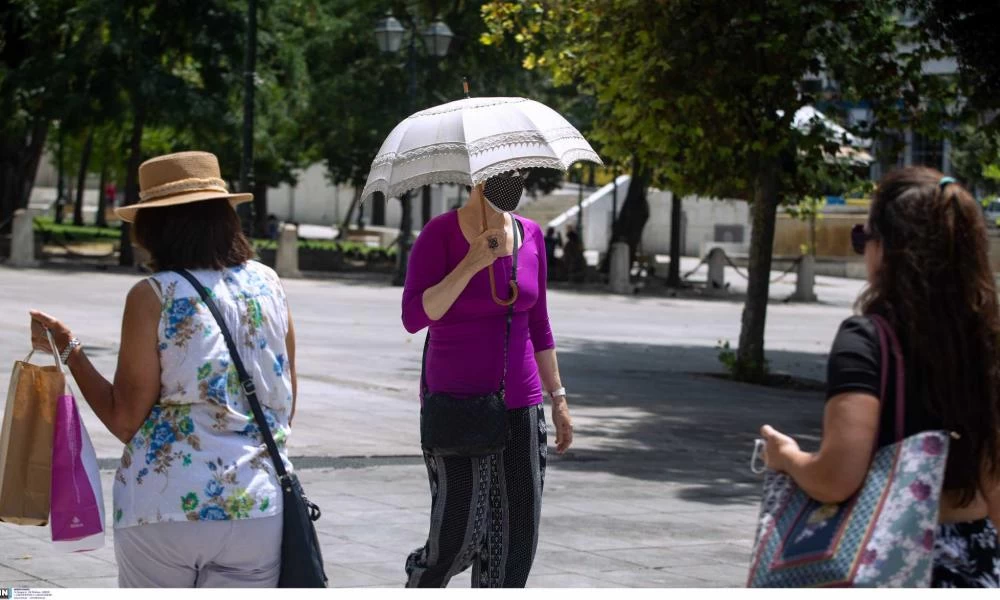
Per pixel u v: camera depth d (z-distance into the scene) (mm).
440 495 8602
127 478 6773
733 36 27750
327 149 70000
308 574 6871
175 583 6793
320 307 45688
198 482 6664
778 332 47750
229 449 6754
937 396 5410
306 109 66812
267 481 6809
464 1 65125
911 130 31625
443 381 8570
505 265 8578
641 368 33219
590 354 35969
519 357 8664
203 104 59656
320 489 15617
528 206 107062
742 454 20625
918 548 5238
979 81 27812
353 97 66188
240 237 7074
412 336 36625
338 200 133500
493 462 8672
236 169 76750
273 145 71250
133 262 60750
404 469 17141
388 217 123812
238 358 6809
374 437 19688
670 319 49906
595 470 18234
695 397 27922
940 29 27344
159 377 6762
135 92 58750
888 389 5418
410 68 56000
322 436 19578
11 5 60188
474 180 8344
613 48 29078
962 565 5590
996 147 29797
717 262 64625
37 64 58969
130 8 59656
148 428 6781
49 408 6773
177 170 6969
